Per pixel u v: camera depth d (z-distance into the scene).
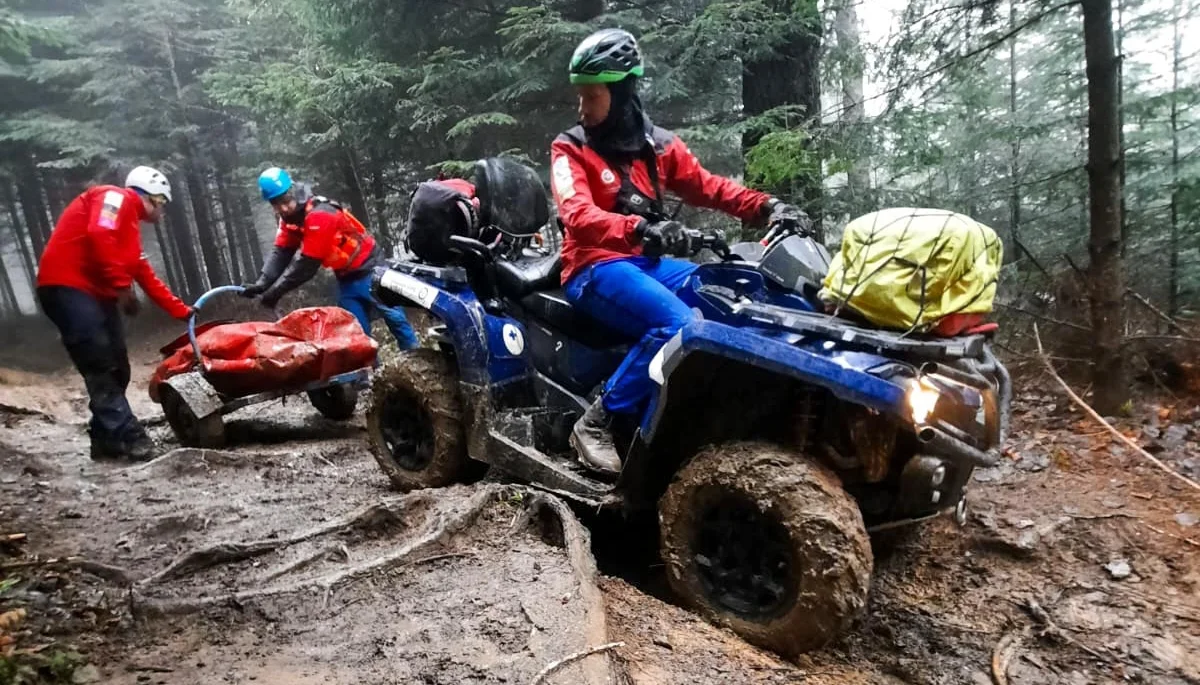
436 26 8.68
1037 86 7.11
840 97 7.88
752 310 3.06
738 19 6.57
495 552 3.10
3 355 18.34
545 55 7.88
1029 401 5.15
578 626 2.50
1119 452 4.35
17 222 25.42
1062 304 5.41
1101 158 4.54
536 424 3.99
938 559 3.71
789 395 3.10
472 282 4.30
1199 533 3.62
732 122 7.51
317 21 9.06
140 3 16.23
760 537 2.95
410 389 4.30
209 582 2.97
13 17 11.05
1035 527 3.76
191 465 4.77
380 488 4.44
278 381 5.82
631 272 3.48
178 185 19.38
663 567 3.62
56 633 2.47
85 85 15.94
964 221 2.86
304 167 12.68
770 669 2.68
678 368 3.04
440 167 8.15
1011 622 3.25
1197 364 4.84
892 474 3.07
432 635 2.46
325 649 2.40
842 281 2.91
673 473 3.48
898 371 2.62
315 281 15.28
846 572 2.70
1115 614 3.21
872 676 2.92
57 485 4.37
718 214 7.75
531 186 4.35
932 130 5.82
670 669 2.53
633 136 3.62
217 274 18.98
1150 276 5.47
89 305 5.19
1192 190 5.17
